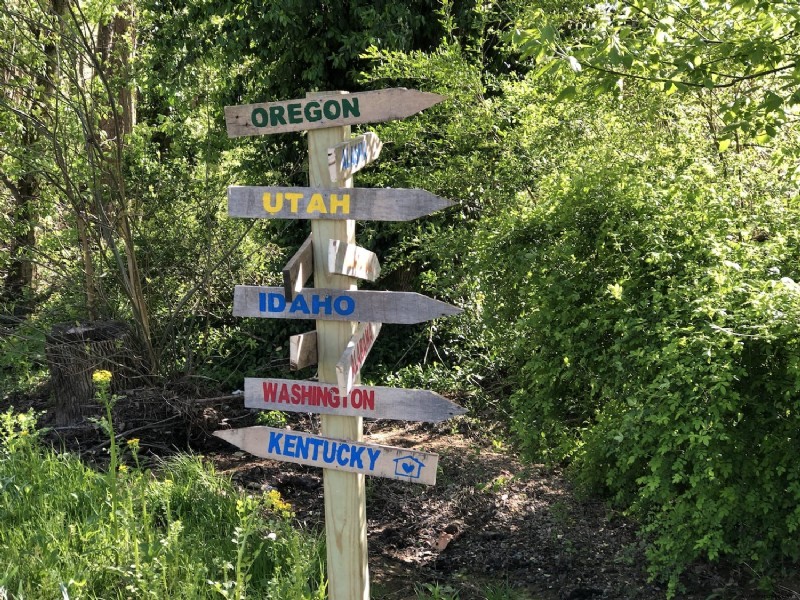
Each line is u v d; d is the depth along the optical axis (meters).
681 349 4.26
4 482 4.73
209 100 10.16
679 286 4.52
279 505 4.48
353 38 9.01
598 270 5.09
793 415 4.39
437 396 3.31
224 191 9.34
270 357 9.70
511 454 6.71
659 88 5.35
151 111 11.44
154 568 3.78
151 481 5.53
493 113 7.14
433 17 9.28
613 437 4.52
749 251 4.67
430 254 7.89
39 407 8.27
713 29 5.13
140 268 8.83
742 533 4.58
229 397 7.70
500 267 5.47
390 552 5.33
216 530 4.65
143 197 8.92
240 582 3.58
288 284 3.17
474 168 7.06
